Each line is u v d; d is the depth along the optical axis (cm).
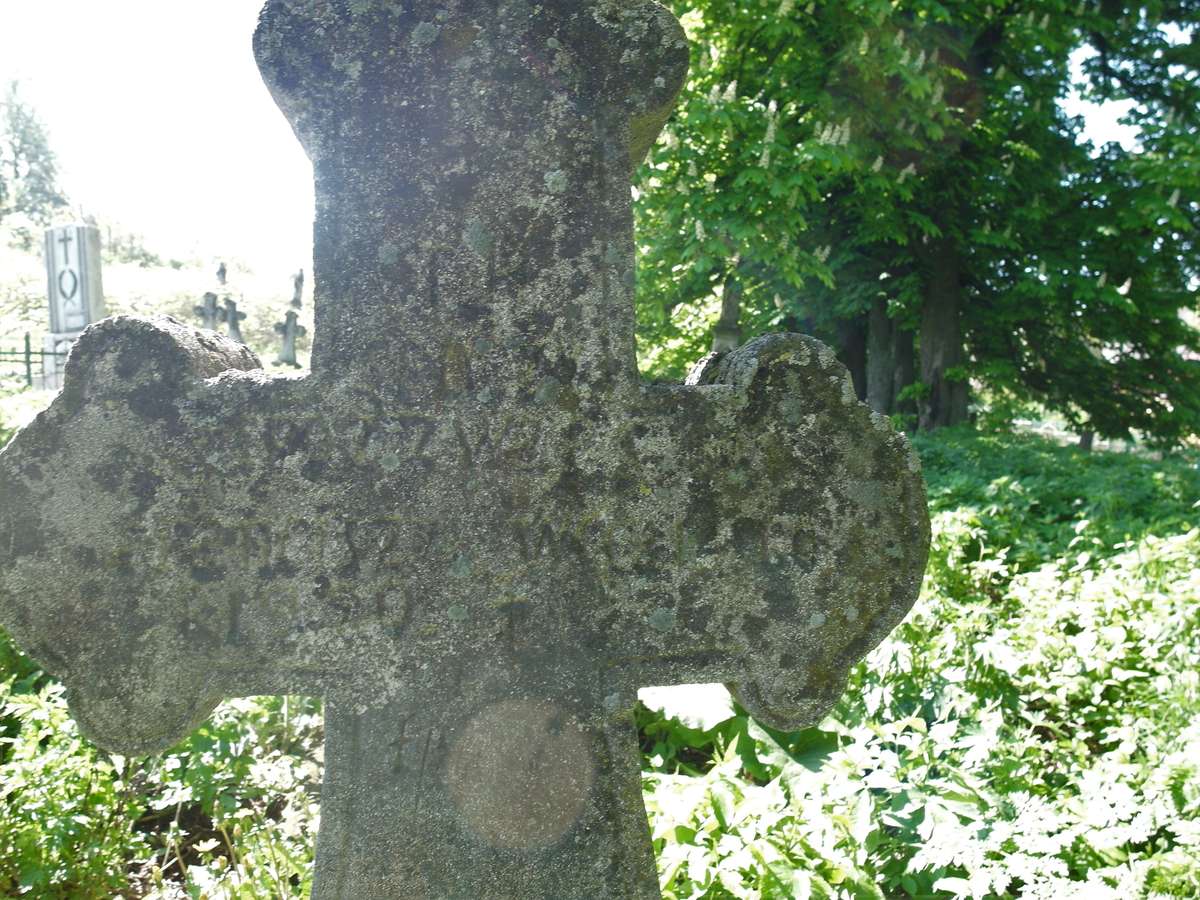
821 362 253
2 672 439
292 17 239
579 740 250
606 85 245
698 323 1733
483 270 243
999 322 1583
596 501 248
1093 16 1490
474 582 246
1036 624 485
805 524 255
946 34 1380
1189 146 1390
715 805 329
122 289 2972
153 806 346
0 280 2988
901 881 323
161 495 239
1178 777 344
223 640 244
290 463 241
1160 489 874
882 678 429
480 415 245
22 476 236
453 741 247
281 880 300
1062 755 403
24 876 303
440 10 240
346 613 244
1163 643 457
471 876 247
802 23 1278
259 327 2777
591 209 246
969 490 862
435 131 242
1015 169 1483
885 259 1521
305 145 243
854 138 1273
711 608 254
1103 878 314
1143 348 1700
